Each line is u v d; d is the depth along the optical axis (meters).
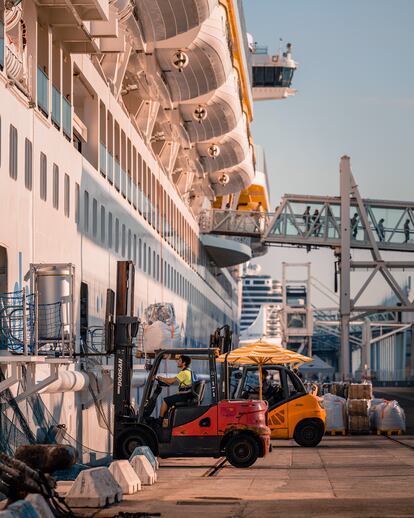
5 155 22.83
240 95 61.44
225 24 47.56
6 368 21.56
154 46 45.50
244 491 18.48
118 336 25.09
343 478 21.36
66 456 13.37
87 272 32.91
